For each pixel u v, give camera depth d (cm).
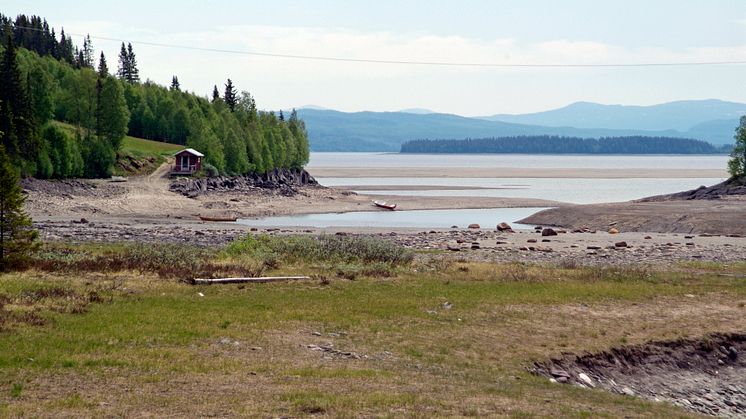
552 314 2853
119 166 12300
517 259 5153
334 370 1923
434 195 13200
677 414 1850
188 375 1792
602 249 5909
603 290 3388
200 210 9831
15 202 3447
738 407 2277
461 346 2345
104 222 8062
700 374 2462
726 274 4231
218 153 13512
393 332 2462
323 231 7375
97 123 12862
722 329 2762
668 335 2638
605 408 1795
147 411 1493
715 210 8881
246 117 17862
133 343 2108
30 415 1432
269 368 1902
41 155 10388
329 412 1526
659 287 3569
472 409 1609
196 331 2294
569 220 8844
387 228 7900
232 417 1470
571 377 2202
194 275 3412
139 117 17150
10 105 10262
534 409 1669
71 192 10106
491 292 3247
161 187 11344
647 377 2373
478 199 12131
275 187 13875
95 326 2264
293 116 18488
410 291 3216
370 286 3322
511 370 2130
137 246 4562
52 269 3478
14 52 10656
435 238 6650
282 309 2708
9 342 1997
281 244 4684
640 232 7875
